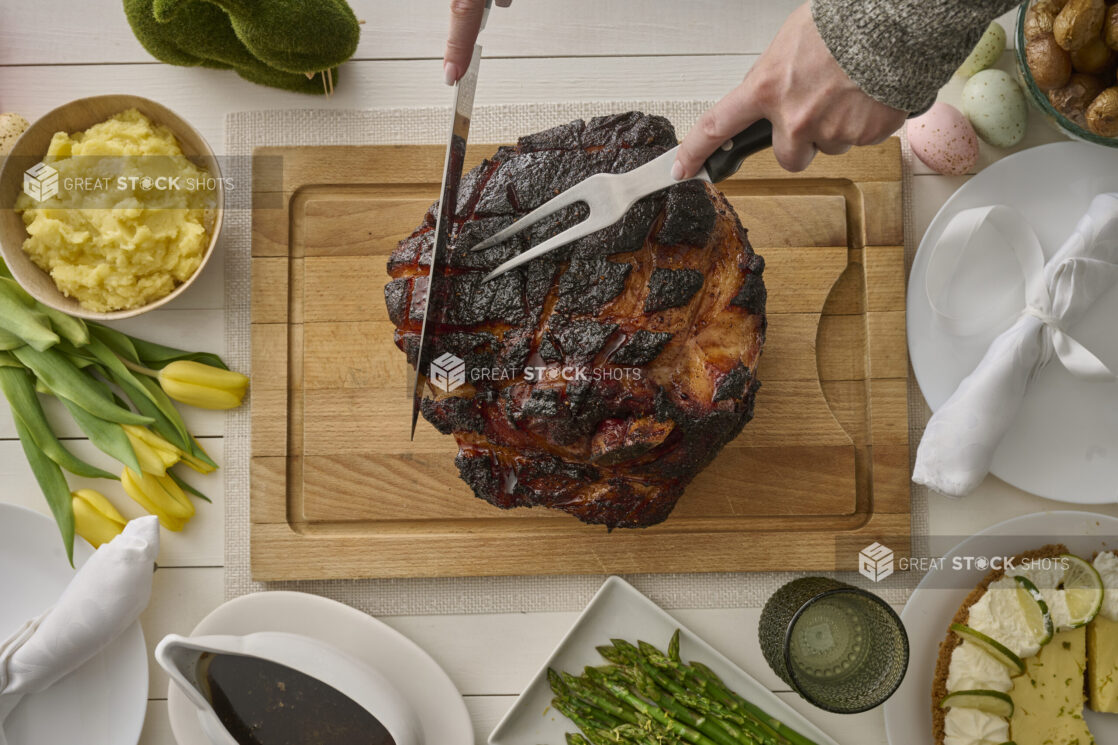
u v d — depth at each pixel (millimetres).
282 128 1151
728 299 999
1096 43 1062
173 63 1128
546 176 1000
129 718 1123
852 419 1142
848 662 1088
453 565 1131
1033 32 1075
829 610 1085
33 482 1147
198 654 1072
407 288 1007
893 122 919
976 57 1133
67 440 1147
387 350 1137
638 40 1159
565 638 1123
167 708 1141
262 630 1122
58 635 1093
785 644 1045
